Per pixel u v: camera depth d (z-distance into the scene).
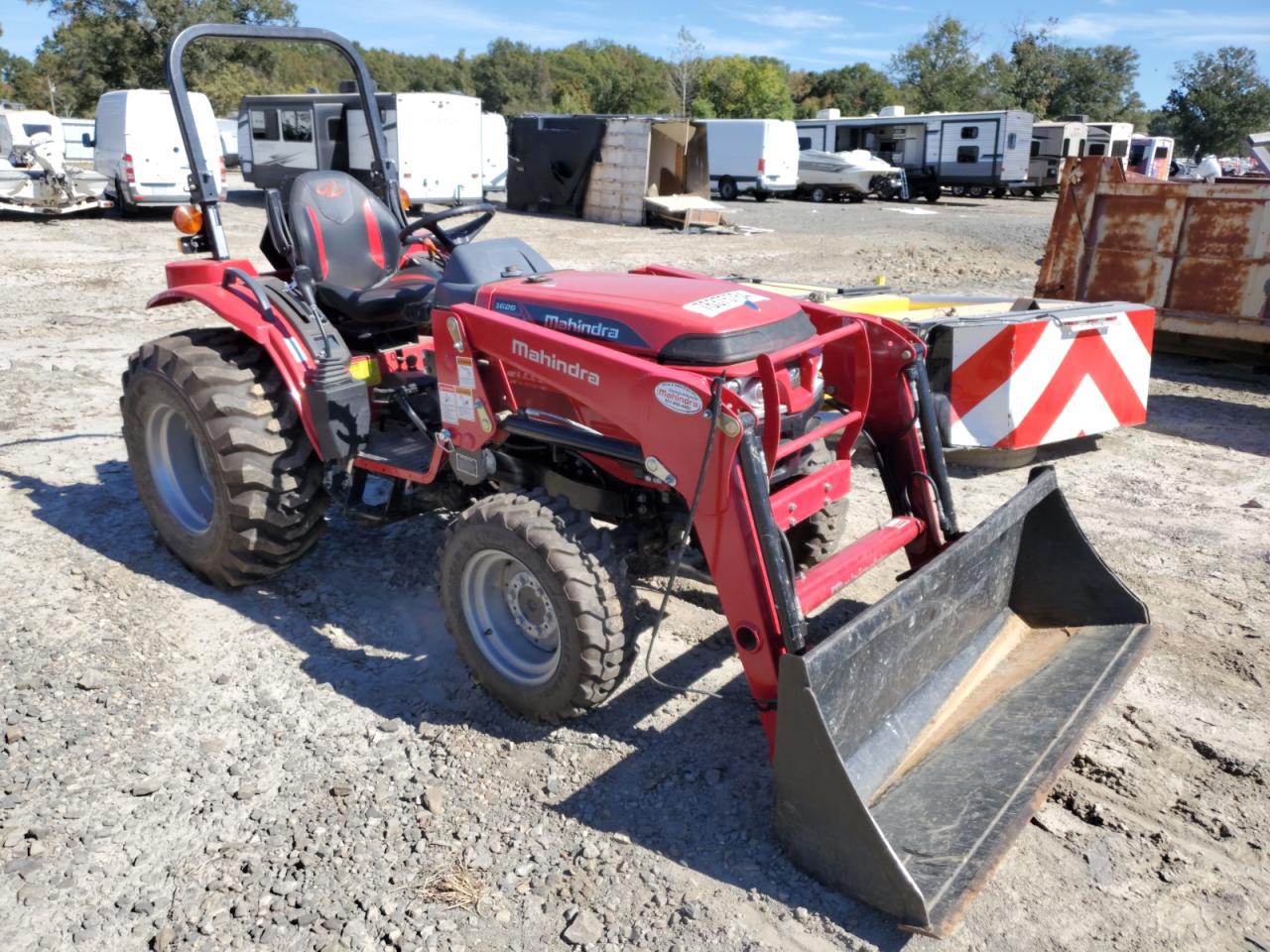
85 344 9.09
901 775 2.96
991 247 17.16
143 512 5.32
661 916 2.67
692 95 66.56
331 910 2.68
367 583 4.57
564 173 22.41
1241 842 2.96
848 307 6.19
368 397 4.21
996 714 3.22
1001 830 2.64
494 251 3.93
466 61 110.69
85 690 3.67
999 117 29.61
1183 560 4.83
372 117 4.91
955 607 3.34
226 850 2.90
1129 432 6.93
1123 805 3.11
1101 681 3.31
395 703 3.65
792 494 3.25
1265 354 8.75
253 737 3.44
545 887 2.78
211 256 4.53
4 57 77.81
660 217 20.59
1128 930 2.64
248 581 4.40
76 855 2.88
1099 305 6.53
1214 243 8.32
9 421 6.80
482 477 3.66
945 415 5.86
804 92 76.31
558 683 3.27
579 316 3.39
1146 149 34.59
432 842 2.94
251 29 4.39
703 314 3.19
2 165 19.52
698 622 4.25
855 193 29.42
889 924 2.62
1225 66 56.66
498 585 3.52
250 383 4.12
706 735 3.46
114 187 20.17
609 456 3.27
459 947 2.57
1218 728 3.50
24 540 4.93
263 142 23.41
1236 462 6.29
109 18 42.03
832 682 2.72
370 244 4.77
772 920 2.64
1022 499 3.50
